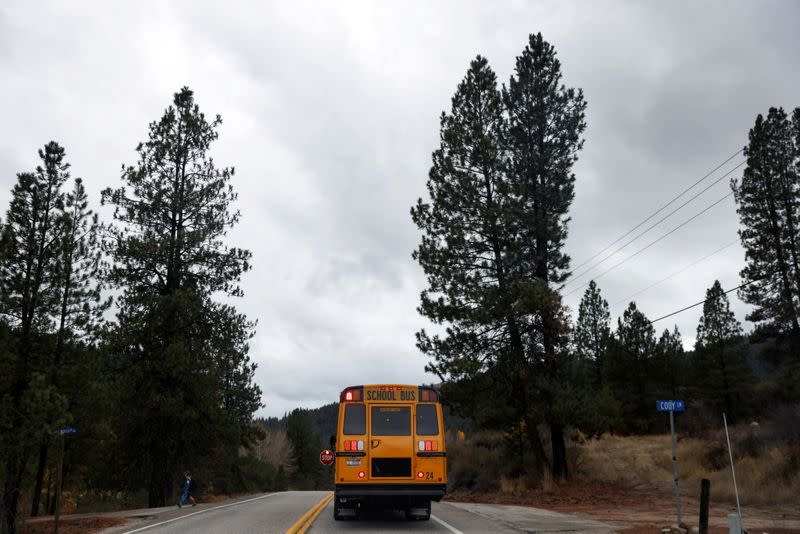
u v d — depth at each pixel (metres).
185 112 33.03
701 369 45.78
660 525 14.98
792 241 37.91
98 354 25.16
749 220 39.84
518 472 29.39
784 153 39.53
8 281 24.22
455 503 22.92
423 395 15.51
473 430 33.59
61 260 24.84
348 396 15.48
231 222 31.89
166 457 29.69
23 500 25.61
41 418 20.33
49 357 24.81
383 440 15.00
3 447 19.72
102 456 31.48
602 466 28.84
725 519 16.70
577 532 13.65
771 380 39.41
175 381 29.14
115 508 37.97
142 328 28.98
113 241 29.83
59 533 16.25
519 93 31.61
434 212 29.69
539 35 32.00
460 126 30.03
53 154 26.30
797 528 14.41
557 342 28.27
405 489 14.68
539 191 30.09
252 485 57.47
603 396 28.58
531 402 27.25
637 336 48.75
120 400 27.36
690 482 24.81
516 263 28.08
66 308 25.16
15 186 25.58
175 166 32.53
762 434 27.72
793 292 37.16
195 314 29.64
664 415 45.12
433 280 28.89
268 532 13.41
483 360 28.08
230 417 32.47
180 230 31.38
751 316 39.03
